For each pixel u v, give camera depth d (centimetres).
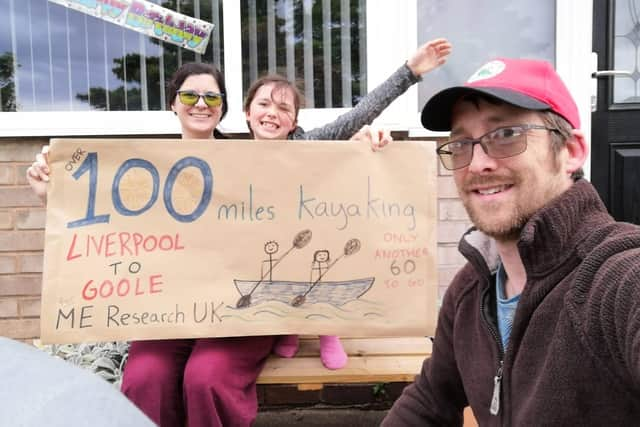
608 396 89
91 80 289
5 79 285
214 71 233
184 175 185
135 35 288
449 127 124
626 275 84
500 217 109
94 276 180
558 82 112
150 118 283
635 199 292
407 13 279
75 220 180
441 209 279
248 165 188
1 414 53
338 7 290
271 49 293
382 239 191
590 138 288
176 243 185
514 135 107
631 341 78
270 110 222
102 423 54
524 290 104
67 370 62
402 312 192
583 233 100
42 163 180
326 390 272
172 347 190
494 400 111
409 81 221
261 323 187
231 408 175
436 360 143
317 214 190
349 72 293
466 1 286
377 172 191
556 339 95
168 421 184
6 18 283
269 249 189
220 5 288
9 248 274
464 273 136
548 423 95
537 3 284
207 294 186
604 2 287
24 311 276
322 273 190
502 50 288
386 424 147
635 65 287
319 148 190
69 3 283
